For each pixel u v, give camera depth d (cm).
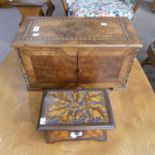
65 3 174
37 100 107
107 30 111
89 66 109
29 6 179
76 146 84
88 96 89
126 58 105
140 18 269
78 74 112
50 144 85
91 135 84
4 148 84
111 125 77
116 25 116
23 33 106
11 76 122
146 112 100
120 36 105
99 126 76
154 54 145
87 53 102
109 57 104
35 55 103
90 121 78
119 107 103
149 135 89
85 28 112
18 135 89
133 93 112
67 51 100
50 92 91
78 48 99
